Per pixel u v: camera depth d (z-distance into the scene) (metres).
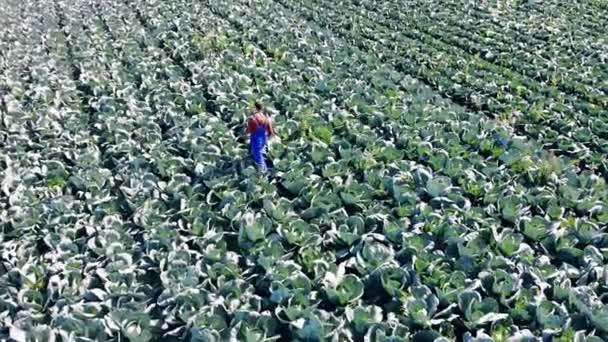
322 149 14.78
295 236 11.49
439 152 14.59
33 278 10.64
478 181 13.41
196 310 9.74
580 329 9.17
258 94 18.98
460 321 9.64
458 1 31.59
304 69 20.92
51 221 12.25
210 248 11.12
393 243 11.52
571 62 21.97
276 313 9.59
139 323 9.43
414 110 17.44
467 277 10.51
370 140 15.35
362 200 12.83
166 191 13.47
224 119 17.47
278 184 14.17
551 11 29.73
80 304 9.73
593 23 27.50
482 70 21.45
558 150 15.34
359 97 18.16
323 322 9.29
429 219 11.87
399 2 31.55
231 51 23.08
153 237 11.58
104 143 15.92
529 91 18.97
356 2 31.92
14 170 14.32
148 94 18.83
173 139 15.88
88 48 23.91
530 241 11.69
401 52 23.31
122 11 29.83
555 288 9.92
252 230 11.48
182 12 29.27
